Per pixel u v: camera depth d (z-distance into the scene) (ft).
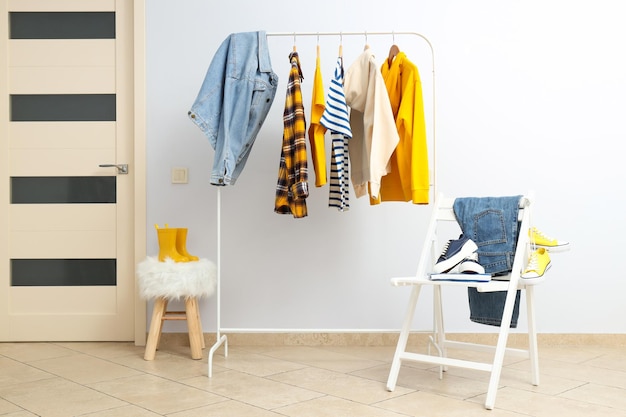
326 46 11.82
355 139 10.54
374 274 11.81
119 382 9.00
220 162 9.74
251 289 11.81
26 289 11.89
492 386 7.72
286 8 11.85
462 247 8.54
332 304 11.81
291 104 9.96
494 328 11.63
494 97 11.85
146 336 11.68
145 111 11.77
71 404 7.89
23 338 11.89
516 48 11.89
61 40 11.96
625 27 11.85
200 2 11.85
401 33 10.19
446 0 11.88
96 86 11.93
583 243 11.79
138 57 11.77
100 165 11.75
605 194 11.82
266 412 7.55
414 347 11.50
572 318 11.74
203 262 10.62
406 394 8.35
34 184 11.94
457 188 11.83
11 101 11.98
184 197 11.82
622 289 11.76
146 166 11.80
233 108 9.84
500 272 8.73
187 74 11.82
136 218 11.73
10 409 7.68
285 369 9.78
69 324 11.90
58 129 11.94
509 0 11.90
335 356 10.73
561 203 11.82
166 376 9.35
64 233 11.92
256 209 11.82
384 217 11.81
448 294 11.72
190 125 11.83
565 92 11.86
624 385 8.82
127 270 11.90
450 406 7.79
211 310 11.71
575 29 11.87
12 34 11.99
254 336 11.71
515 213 8.70
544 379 9.16
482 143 11.85
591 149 11.84
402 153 9.94
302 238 11.82
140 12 11.78
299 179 9.76
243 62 9.91
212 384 8.88
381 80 9.68
